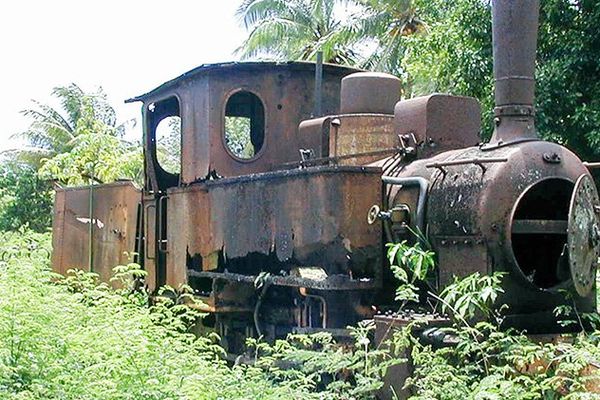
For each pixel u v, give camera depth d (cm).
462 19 1141
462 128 606
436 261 539
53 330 543
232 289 716
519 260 535
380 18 1939
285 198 623
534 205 533
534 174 510
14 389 472
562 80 1052
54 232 1155
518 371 474
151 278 846
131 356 500
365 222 580
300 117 781
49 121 2614
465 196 517
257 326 665
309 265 598
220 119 754
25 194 2350
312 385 540
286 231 620
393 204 576
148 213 868
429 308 554
